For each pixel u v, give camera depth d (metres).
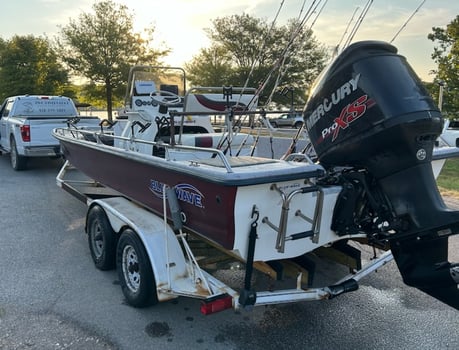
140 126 4.14
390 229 2.67
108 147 4.10
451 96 15.61
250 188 2.49
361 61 2.56
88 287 3.68
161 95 5.21
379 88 2.47
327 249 3.56
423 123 2.42
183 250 3.38
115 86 25.03
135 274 3.37
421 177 2.51
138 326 3.08
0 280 3.79
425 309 3.41
